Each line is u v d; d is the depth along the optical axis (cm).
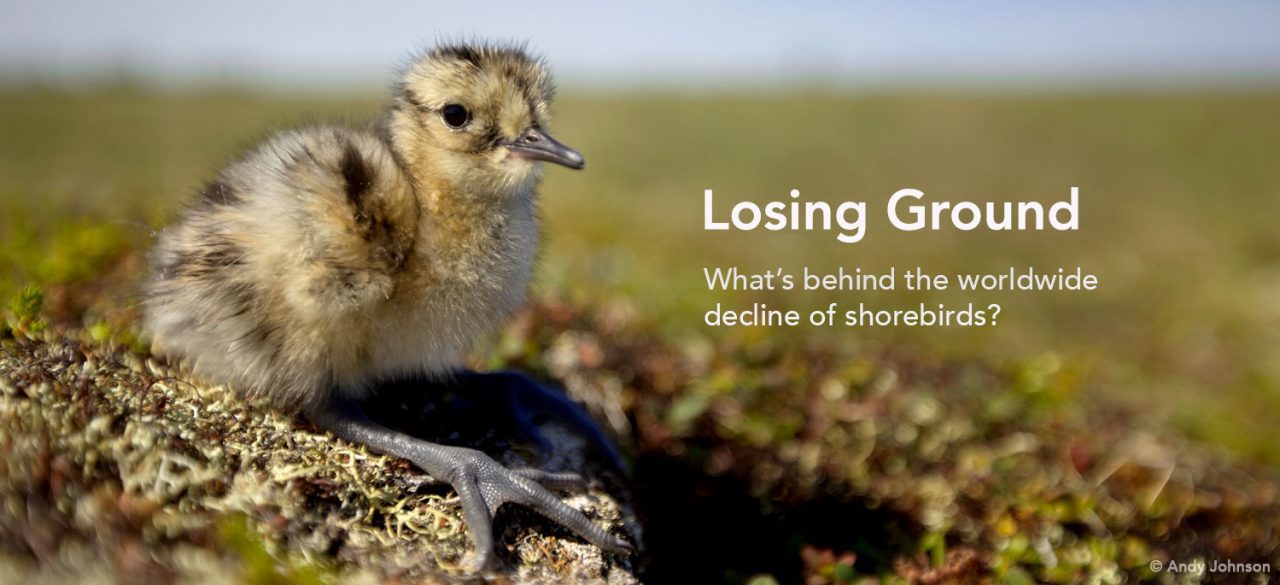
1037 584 74
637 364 79
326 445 67
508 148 70
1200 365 102
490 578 65
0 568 61
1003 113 325
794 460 77
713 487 76
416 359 68
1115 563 74
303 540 63
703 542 75
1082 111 332
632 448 76
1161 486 78
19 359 66
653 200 162
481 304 69
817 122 296
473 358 76
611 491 70
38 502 62
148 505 62
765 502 76
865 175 208
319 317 66
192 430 65
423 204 69
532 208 71
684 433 77
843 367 82
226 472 64
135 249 80
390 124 71
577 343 79
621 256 104
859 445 78
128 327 70
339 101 262
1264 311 122
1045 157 240
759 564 74
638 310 84
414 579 64
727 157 224
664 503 75
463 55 70
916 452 78
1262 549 76
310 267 66
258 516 63
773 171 208
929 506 76
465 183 69
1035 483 77
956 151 247
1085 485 78
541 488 67
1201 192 198
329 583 62
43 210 87
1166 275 136
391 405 71
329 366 67
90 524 62
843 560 72
